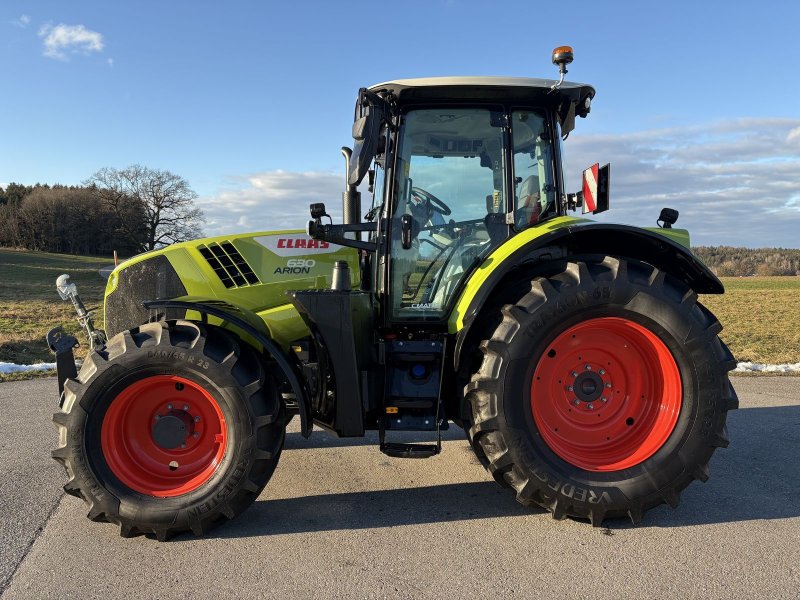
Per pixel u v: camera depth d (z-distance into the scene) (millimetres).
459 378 3207
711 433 2943
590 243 3291
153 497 2836
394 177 3455
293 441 4570
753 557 2605
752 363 8625
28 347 10000
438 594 2322
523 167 3596
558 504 2918
